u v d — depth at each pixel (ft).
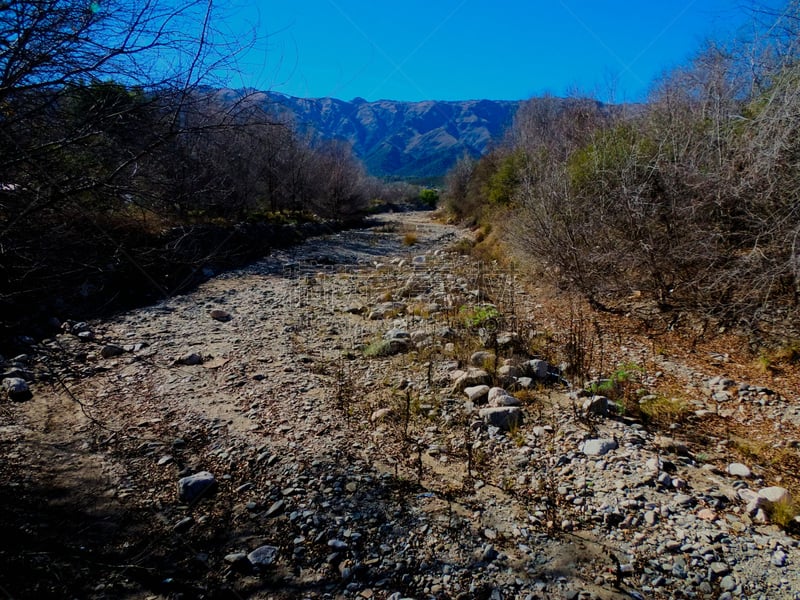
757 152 18.74
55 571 8.64
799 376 15.79
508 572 8.82
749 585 8.31
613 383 15.58
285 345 20.88
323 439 13.28
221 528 10.01
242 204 42.75
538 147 43.39
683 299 22.09
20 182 9.12
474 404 15.07
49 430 13.60
